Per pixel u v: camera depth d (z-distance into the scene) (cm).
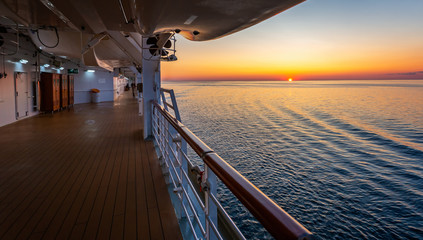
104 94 1914
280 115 5356
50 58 1204
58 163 416
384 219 1536
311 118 5144
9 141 576
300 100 8750
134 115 1057
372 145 3288
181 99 7519
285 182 2016
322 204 1689
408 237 1384
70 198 287
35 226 229
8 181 339
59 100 1191
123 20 306
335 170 2358
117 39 594
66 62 1478
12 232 220
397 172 2366
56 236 214
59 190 309
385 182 2106
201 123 4116
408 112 6088
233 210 1261
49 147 522
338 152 2944
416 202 1739
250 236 1087
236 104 6975
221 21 304
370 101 8531
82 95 1706
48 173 369
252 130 3797
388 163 2617
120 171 377
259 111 5816
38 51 1042
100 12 272
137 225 230
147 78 568
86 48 616
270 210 65
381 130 4172
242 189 81
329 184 2023
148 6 235
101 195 295
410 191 1917
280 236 56
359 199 1780
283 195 1802
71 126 779
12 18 334
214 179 125
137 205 269
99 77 1858
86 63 1041
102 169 387
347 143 3338
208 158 118
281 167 2348
